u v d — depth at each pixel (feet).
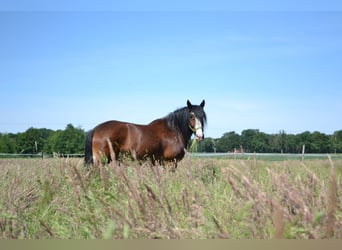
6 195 12.30
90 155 29.30
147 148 30.66
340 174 12.07
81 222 9.62
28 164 28.09
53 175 15.92
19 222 9.64
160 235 7.16
